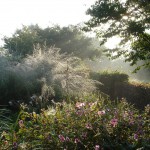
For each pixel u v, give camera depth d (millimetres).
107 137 4590
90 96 8766
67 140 4430
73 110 5293
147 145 4418
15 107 8742
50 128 4805
